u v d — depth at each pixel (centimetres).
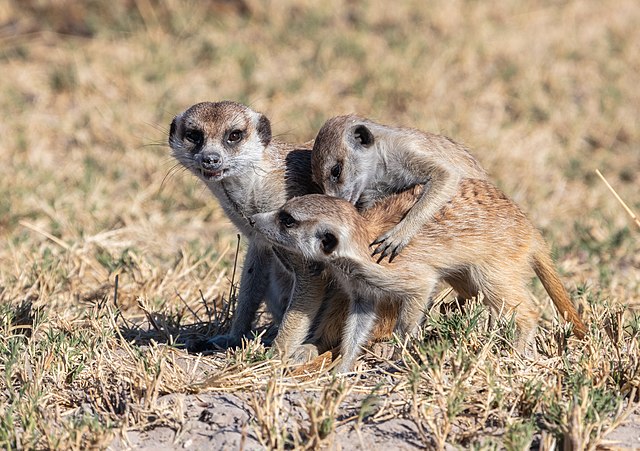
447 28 2173
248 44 2114
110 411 781
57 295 1123
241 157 980
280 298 1023
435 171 966
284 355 863
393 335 871
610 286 1182
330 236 863
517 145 1748
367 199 1027
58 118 1836
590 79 2023
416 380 743
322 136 1001
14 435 710
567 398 774
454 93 1931
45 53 2097
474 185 959
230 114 998
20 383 829
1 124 1786
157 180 1605
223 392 806
